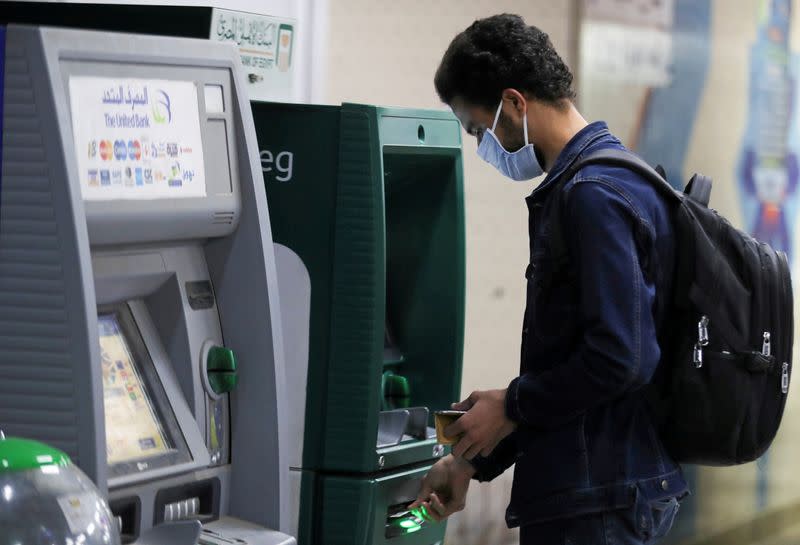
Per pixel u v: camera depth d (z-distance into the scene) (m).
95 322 4.16
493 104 5.37
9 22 5.65
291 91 6.64
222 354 5.05
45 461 3.63
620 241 4.86
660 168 5.58
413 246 6.98
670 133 12.63
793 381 14.09
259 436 5.13
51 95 4.08
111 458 4.57
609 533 5.05
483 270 10.64
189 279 5.05
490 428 5.16
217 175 4.96
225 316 5.17
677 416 5.21
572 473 5.04
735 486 13.34
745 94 13.50
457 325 6.88
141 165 4.54
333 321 5.97
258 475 5.13
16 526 3.59
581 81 11.68
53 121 4.08
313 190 5.97
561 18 11.46
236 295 5.15
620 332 4.79
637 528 5.07
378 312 5.93
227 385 5.05
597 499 5.03
